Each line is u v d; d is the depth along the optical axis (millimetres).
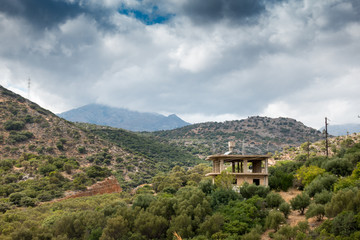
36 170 123188
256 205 43938
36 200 94312
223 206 46625
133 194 114438
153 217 46812
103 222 51594
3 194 97438
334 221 33438
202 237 39312
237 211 42812
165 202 50719
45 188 105938
